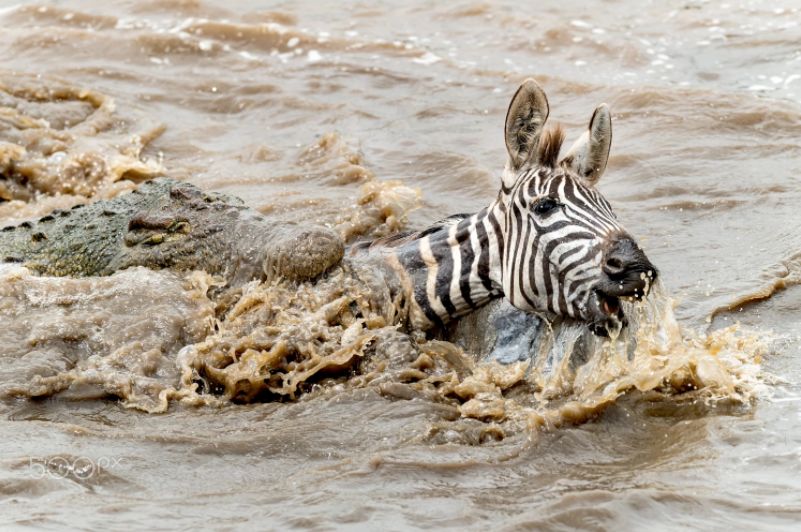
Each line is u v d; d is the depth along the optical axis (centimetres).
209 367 1345
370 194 1898
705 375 1294
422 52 2770
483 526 1021
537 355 1328
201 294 1439
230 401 1334
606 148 1299
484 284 1359
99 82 2605
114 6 3102
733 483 1100
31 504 1071
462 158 2138
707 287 1595
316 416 1267
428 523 1030
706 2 3033
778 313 1533
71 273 1547
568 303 1249
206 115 2486
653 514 1042
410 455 1156
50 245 1587
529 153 1305
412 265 1406
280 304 1402
